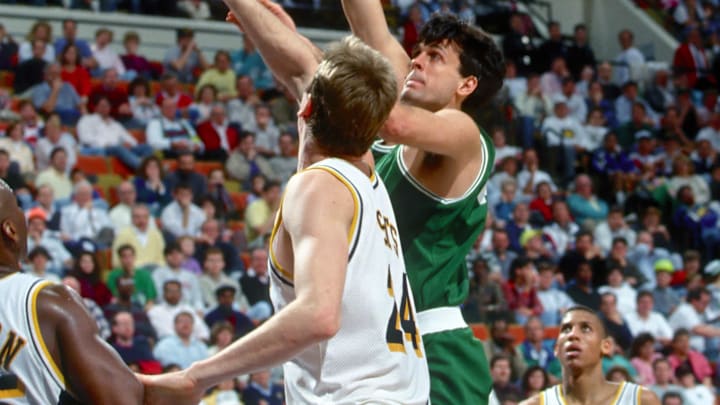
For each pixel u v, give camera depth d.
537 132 15.23
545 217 13.40
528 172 14.17
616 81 17.72
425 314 3.36
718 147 17.00
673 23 19.69
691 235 14.52
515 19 17.11
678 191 14.95
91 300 9.54
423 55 3.41
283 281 2.72
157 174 11.77
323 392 2.66
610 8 19.94
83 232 10.73
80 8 15.69
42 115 12.76
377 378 2.67
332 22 17.48
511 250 12.52
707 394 10.79
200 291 10.32
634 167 15.42
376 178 2.89
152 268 10.22
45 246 10.03
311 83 2.80
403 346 2.75
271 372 9.34
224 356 2.58
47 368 2.65
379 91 2.73
